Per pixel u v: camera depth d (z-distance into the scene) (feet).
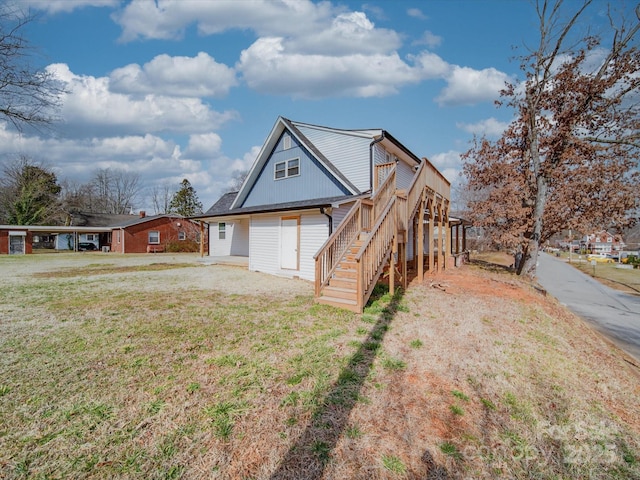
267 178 48.52
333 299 22.86
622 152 42.34
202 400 10.29
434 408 10.68
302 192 43.04
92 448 8.04
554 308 30.94
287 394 10.84
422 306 23.53
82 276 37.60
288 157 45.19
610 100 41.55
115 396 10.41
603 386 14.96
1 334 16.15
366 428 9.34
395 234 26.78
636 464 9.39
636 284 63.31
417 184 31.76
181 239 104.53
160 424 9.03
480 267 57.82
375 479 7.53
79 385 11.08
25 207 111.65
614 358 21.27
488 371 13.74
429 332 17.90
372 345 15.42
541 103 46.29
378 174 38.68
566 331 23.89
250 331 17.11
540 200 46.03
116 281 33.60
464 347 16.19
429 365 13.80
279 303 23.52
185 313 20.48
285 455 8.05
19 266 50.34
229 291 28.17
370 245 22.82
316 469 7.68
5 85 33.76
